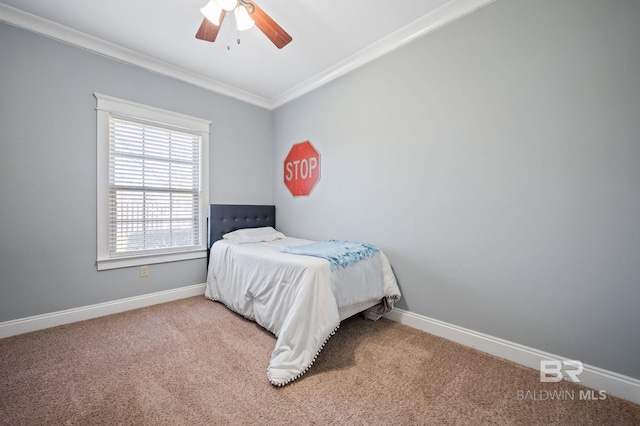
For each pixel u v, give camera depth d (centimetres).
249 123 350
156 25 215
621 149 138
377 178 249
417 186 221
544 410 130
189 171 298
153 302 270
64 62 222
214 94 316
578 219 150
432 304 213
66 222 223
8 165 200
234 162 335
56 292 219
